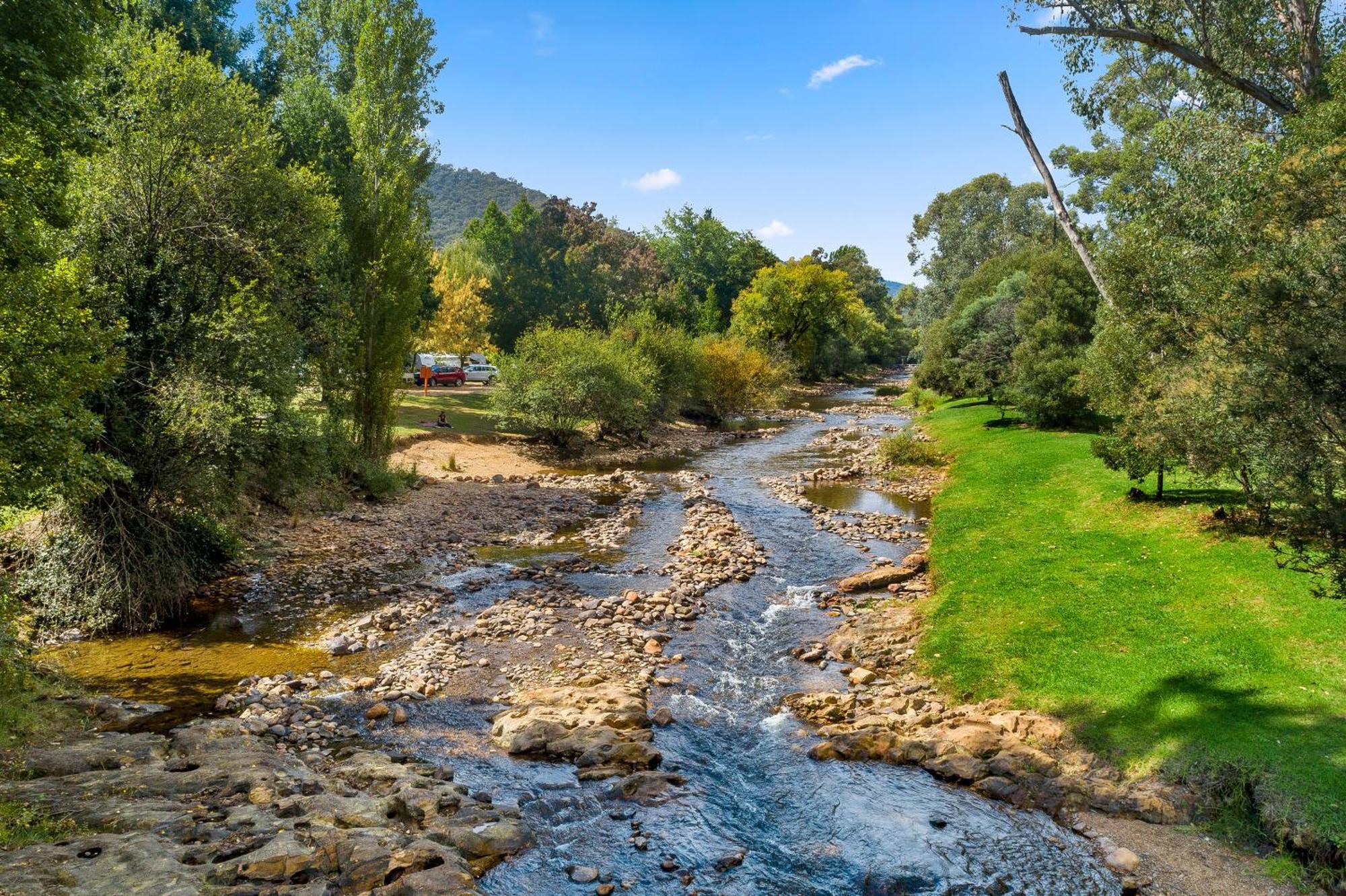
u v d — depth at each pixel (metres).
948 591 17.64
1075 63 17.95
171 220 16.86
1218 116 18.00
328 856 7.71
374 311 28.44
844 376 103.62
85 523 15.55
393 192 28.23
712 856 8.90
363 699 12.84
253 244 17.81
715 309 91.12
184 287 16.83
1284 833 8.73
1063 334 37.62
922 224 108.19
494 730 11.84
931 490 31.86
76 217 14.98
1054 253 39.00
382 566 20.50
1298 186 9.70
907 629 16.22
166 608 16.27
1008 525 22.08
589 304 81.19
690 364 54.59
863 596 18.97
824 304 88.50
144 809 8.32
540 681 13.74
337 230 27.16
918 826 9.49
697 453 43.44
